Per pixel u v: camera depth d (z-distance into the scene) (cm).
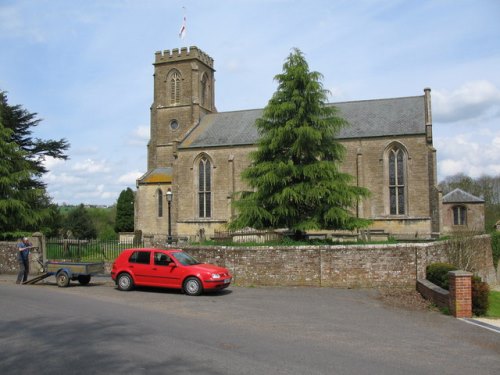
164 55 6188
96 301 1762
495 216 8581
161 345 1091
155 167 6131
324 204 2789
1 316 1431
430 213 4538
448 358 1042
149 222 5619
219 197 5231
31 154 5672
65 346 1073
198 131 5716
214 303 1762
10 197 3462
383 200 4681
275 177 2739
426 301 1850
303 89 2878
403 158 4675
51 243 3056
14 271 2942
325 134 2886
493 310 1817
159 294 1992
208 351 1047
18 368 909
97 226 8450
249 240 2978
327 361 991
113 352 1023
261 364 955
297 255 2281
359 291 2117
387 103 5112
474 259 2797
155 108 6206
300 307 1697
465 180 9638
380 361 1002
